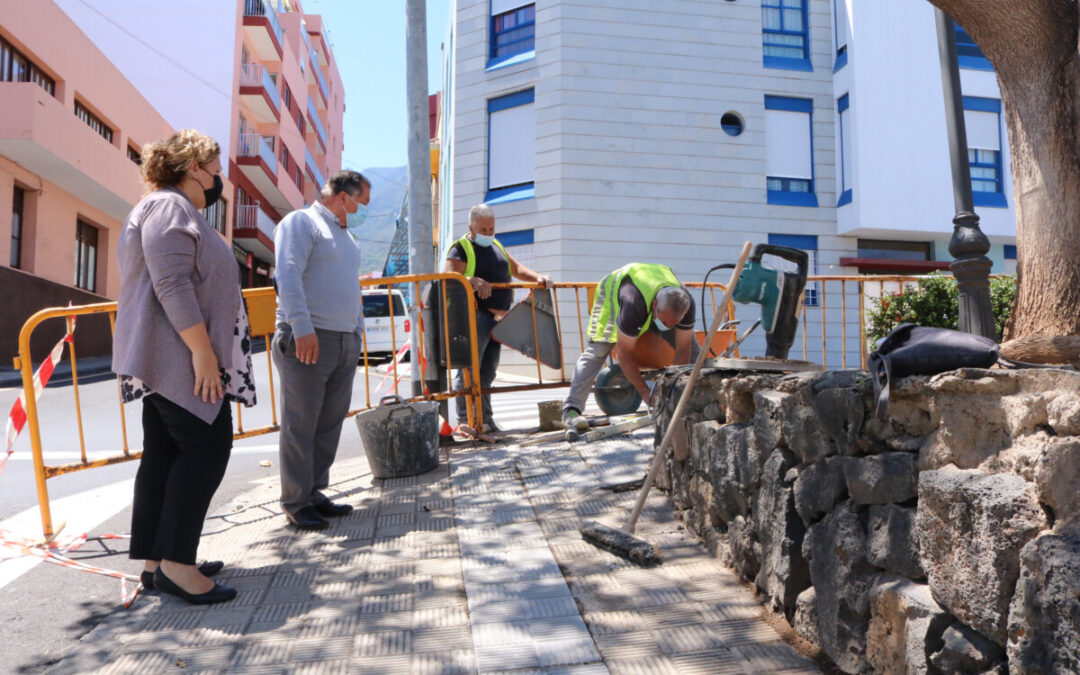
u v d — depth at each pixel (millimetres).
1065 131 3416
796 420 2562
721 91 15906
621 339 5137
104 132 19125
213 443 3070
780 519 2650
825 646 2342
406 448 4773
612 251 15281
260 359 16062
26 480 5305
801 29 16594
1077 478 1462
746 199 15820
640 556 3182
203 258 3020
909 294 7461
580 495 4168
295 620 2826
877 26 15727
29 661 2590
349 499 4465
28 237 16281
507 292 6109
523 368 14688
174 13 27438
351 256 4168
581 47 15539
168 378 2949
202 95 27359
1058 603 1396
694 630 2582
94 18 26875
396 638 2631
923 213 15703
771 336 3461
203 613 2928
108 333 19672
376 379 12344
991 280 7285
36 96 14141
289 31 39531
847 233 15914
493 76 16172
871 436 2197
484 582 3053
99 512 4449
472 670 2375
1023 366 2031
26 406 3949
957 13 3492
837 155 16266
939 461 1901
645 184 15508
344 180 4156
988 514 1622
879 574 2127
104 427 7715
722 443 3156
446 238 21438
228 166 27109
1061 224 3416
